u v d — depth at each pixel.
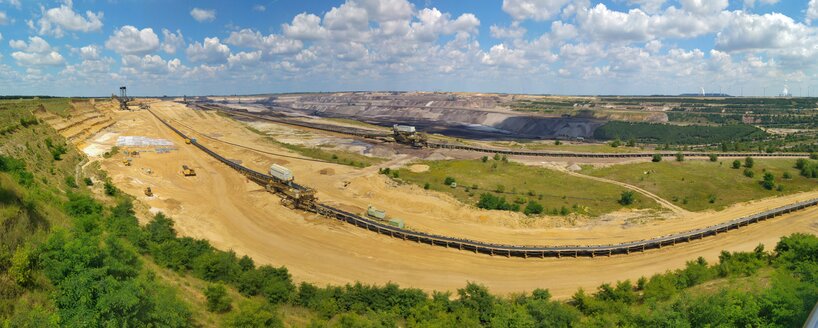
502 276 68.38
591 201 102.19
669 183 114.06
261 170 130.88
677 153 148.50
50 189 64.88
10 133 87.25
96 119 189.50
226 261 56.91
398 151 163.00
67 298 27.27
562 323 41.56
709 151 167.12
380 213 90.12
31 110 130.50
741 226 89.31
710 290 50.22
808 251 56.69
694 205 101.06
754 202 102.94
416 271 69.38
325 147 171.50
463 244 77.81
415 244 79.88
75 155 109.62
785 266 54.25
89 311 26.80
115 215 68.06
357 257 73.69
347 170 131.88
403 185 113.75
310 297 52.56
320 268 69.25
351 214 90.56
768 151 159.50
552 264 72.75
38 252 29.91
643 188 112.62
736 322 33.16
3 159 59.75
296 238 80.69
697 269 59.56
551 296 60.69
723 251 69.88
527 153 155.38
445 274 68.62
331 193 110.06
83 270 29.00
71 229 37.94
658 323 35.88
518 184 115.50
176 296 39.84
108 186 87.00
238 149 160.00
